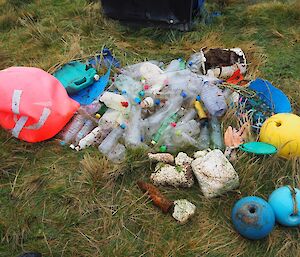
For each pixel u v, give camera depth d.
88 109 1.80
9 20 2.44
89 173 1.59
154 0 2.24
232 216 1.41
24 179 1.61
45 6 2.59
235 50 2.09
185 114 1.80
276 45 2.27
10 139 1.73
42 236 1.45
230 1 2.57
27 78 1.71
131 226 1.47
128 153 1.65
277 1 2.58
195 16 2.40
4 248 1.42
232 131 1.71
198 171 1.53
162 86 1.88
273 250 1.41
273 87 1.84
